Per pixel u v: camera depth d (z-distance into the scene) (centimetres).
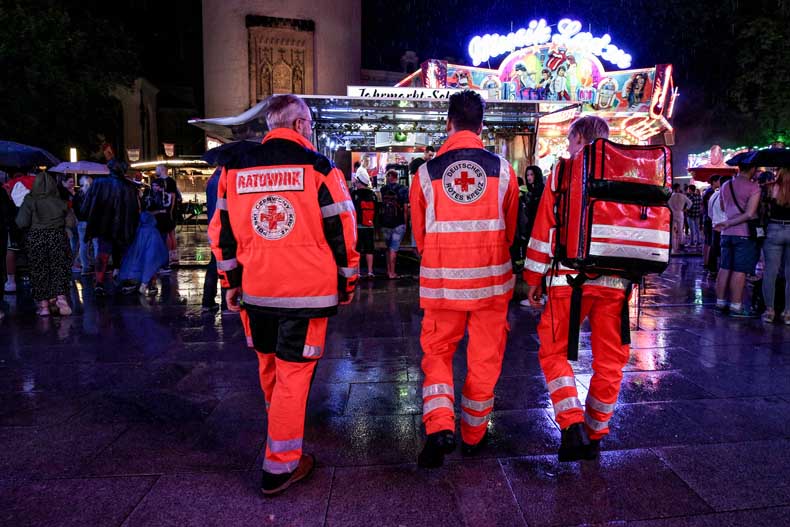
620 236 256
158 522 240
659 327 593
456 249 272
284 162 256
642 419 345
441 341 286
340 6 2828
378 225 977
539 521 239
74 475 281
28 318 657
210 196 619
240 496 261
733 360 470
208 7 2722
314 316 258
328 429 334
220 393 399
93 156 2072
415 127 1266
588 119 288
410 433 328
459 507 250
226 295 282
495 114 1237
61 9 1691
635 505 251
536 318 629
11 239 820
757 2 1970
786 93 1917
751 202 621
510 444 311
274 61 2717
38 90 1636
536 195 690
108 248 804
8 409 370
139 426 341
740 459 293
